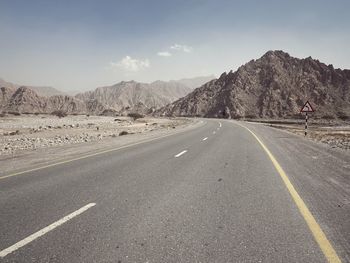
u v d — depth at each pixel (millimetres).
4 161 12773
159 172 9859
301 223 5227
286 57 180000
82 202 6590
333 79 157750
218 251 4238
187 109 179500
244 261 3965
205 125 46125
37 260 4074
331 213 5727
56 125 49344
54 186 8062
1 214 5863
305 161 11984
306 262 3930
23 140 25531
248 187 7762
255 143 19016
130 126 48344
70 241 4621
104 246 4434
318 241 4516
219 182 8352
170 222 5344
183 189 7625
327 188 7617
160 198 6844
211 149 15961
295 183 8164
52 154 14727
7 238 4770
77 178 9023
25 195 7199
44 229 5094
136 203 6484
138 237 4727
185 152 14820
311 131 38938
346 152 14930
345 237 4656
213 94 180125
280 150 15547
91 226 5199
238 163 11469
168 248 4344
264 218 5492
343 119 103312
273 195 6992
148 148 16672
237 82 166625
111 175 9422
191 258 4051
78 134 32062
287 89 152500
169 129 36969
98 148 17016
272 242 4496
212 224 5227
